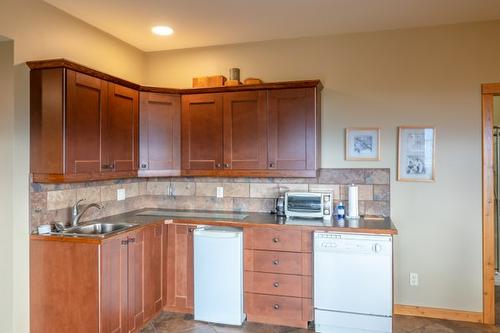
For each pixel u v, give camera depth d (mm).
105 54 3307
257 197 3602
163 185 3881
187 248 3211
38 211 2549
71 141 2494
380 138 3309
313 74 3459
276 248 2951
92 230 2910
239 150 3293
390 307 2668
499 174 4242
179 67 3824
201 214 3469
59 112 2434
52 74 2447
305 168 3131
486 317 3076
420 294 3232
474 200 3119
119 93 3029
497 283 4188
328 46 3424
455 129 3152
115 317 2545
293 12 2877
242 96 3277
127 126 3145
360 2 2691
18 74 2428
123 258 2643
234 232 3023
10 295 2426
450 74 3158
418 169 3232
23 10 2461
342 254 2752
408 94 3250
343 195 3383
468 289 3133
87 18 2971
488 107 3074
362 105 3350
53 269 2457
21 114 2447
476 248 3117
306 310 2895
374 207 3316
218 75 3709
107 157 2869
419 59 3225
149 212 3617
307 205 3184
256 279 3006
